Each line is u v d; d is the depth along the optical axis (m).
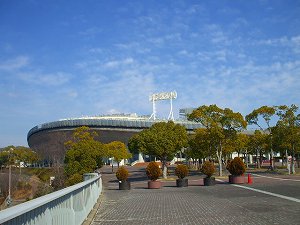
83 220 11.57
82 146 41.03
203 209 14.07
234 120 44.41
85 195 12.39
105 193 25.39
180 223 10.93
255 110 49.62
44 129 109.06
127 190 28.19
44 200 5.79
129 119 111.00
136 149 48.47
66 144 65.19
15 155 86.50
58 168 42.94
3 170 73.88
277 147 49.78
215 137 44.44
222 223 10.60
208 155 51.94
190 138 52.53
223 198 18.19
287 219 10.86
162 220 11.68
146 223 11.20
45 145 102.44
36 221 5.79
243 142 55.75
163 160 46.47
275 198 17.19
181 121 108.25
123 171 29.69
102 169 92.62
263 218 11.20
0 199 48.88
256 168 69.56
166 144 44.41
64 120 105.44
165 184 35.03
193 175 50.50
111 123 107.38
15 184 54.69
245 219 11.14
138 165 106.31
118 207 16.09
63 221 8.05
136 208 15.41
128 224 11.16
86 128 65.62
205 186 29.02
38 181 57.22
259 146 65.88
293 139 44.59
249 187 25.20
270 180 33.19
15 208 4.68
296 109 44.88
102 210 15.16
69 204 8.90
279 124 45.03
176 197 20.05
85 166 39.56
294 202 15.32
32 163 92.06
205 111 45.03
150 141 44.84
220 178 40.94
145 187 32.16
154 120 110.81
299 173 46.25
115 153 75.88
